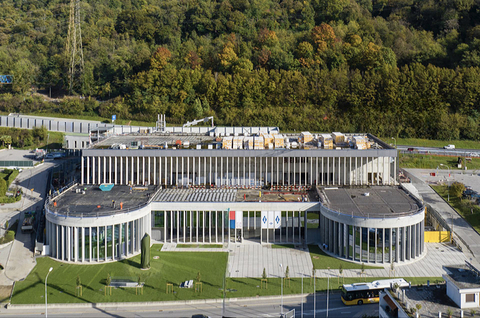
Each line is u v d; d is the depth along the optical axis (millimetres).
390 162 172500
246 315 109500
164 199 153125
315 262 136500
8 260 136500
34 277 127188
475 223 161750
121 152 168625
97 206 144125
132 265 133125
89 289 121062
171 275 128250
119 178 173500
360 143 171375
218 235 151125
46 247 139500
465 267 98312
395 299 93062
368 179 173750
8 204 175375
